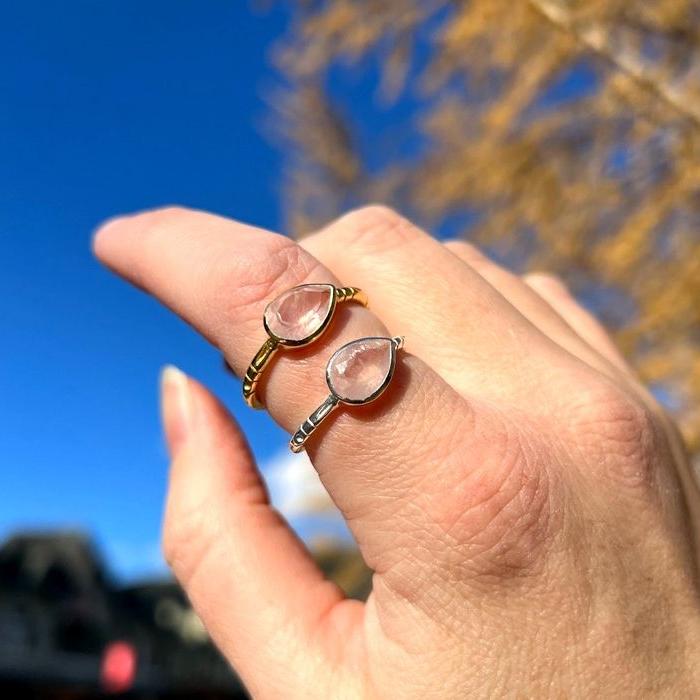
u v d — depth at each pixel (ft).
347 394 0.29
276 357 0.31
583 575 0.29
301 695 0.32
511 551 0.29
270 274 0.32
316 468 0.31
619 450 0.32
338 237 0.39
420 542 0.29
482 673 0.28
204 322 0.33
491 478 0.29
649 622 0.30
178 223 0.36
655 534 0.31
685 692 0.29
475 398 0.33
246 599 0.35
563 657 0.28
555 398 0.33
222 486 0.38
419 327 0.36
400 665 0.29
